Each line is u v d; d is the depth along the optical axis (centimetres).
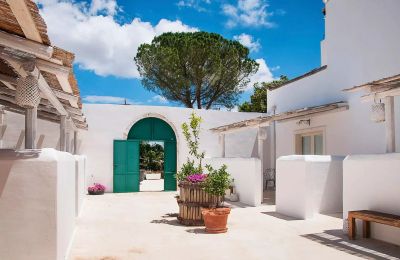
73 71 478
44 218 403
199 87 2347
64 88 545
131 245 607
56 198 409
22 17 315
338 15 1152
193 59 2264
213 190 765
